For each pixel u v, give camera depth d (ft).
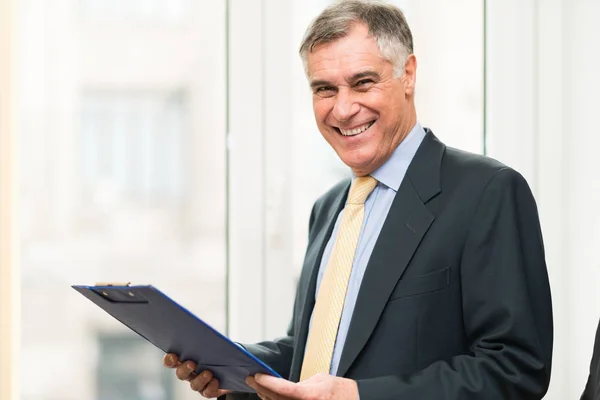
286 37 9.11
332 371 6.63
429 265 6.43
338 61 6.53
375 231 6.81
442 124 9.41
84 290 5.97
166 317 5.78
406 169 6.85
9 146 8.58
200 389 6.73
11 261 8.55
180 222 9.53
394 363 6.33
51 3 9.38
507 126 9.23
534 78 9.21
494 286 6.30
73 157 9.47
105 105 9.49
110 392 9.71
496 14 9.22
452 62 9.37
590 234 9.12
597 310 9.09
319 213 7.70
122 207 9.52
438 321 6.41
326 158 9.20
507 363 6.14
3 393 8.49
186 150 9.49
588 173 9.15
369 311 6.41
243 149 9.10
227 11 9.09
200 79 9.46
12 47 8.64
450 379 6.09
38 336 9.50
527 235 6.50
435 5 9.36
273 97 9.11
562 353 9.13
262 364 5.77
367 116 6.63
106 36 9.46
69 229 9.49
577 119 9.20
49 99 9.41
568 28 9.18
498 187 6.47
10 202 8.57
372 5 6.66
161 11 9.45
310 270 7.26
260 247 9.10
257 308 9.09
